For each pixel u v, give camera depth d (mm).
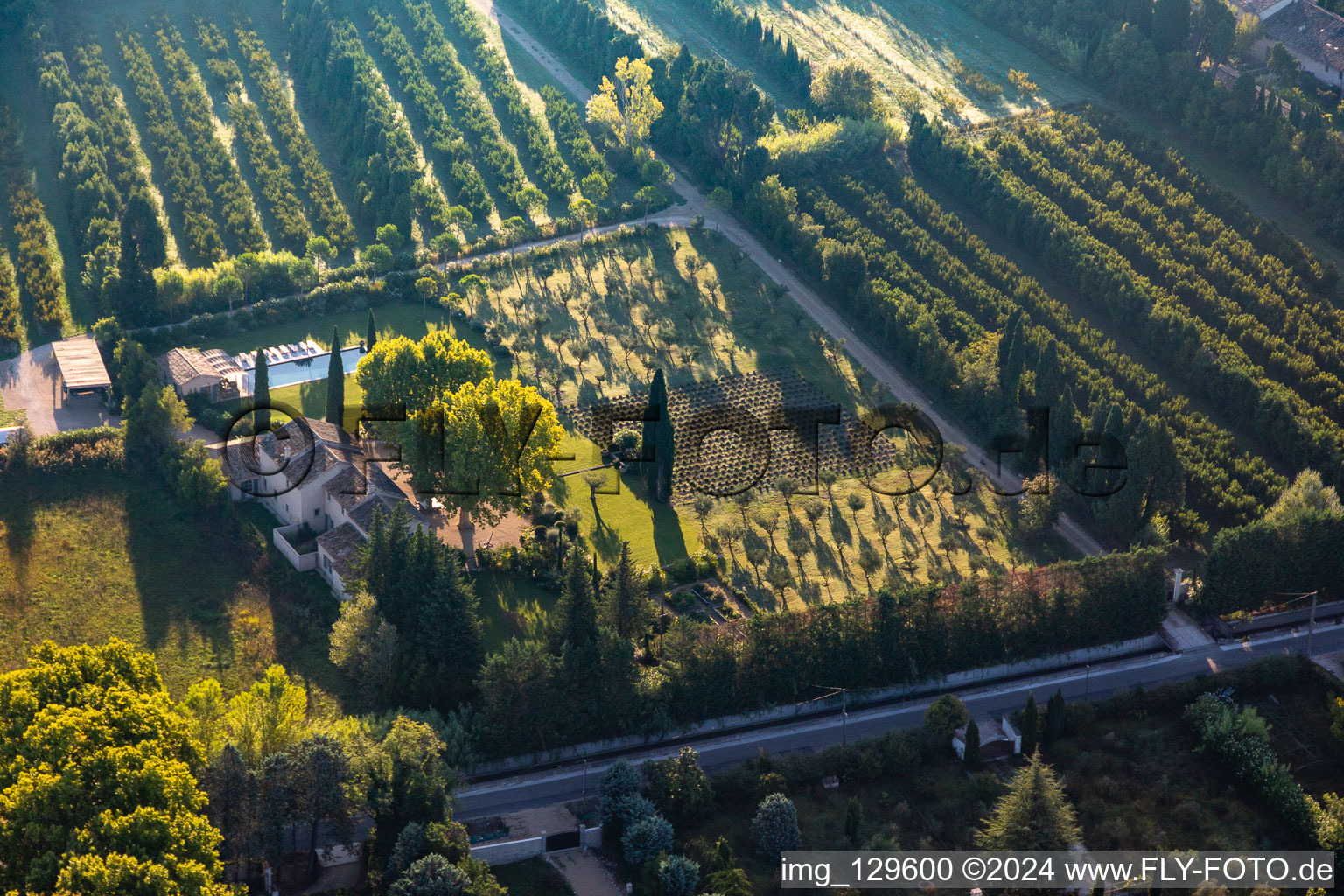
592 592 180000
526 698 174625
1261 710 187125
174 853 137125
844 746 176250
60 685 153625
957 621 192000
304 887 153625
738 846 164250
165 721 152125
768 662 185875
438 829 153375
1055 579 197125
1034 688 192000
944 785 173500
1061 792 167250
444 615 180875
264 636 193625
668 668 182500
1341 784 175250
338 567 199750
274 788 150375
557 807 169250
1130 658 198750
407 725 165000
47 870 135000
